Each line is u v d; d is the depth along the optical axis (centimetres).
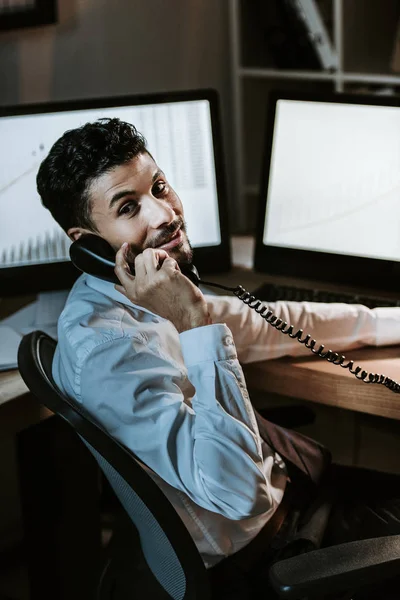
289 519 131
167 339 125
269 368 147
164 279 119
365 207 178
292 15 233
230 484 111
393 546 104
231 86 262
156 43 239
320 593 98
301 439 140
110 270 124
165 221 129
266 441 135
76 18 219
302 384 145
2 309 178
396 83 220
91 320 118
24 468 161
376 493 142
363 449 215
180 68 247
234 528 123
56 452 160
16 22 204
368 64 238
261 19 241
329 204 182
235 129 261
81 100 176
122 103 179
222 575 121
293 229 187
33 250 180
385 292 180
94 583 176
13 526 218
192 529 120
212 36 252
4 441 212
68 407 104
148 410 112
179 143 184
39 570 169
